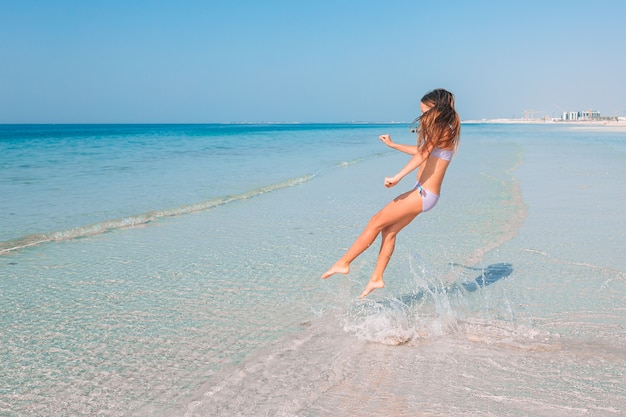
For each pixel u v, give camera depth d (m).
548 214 9.33
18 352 4.07
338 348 4.16
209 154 25.50
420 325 4.62
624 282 5.67
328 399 3.37
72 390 3.49
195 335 4.40
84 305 5.10
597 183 13.40
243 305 5.12
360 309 5.03
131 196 11.70
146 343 4.23
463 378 3.64
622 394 3.39
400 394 3.42
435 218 9.22
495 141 39.03
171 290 5.55
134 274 6.11
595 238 7.53
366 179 15.30
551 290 5.48
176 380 3.63
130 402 3.34
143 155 24.55
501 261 6.54
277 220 9.29
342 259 4.76
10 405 3.30
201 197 11.65
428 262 6.57
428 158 4.53
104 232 8.31
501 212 9.62
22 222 8.84
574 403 3.29
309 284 5.78
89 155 24.31
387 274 6.13
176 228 8.62
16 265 6.47
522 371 3.74
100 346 4.18
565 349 4.11
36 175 15.52
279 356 4.00
